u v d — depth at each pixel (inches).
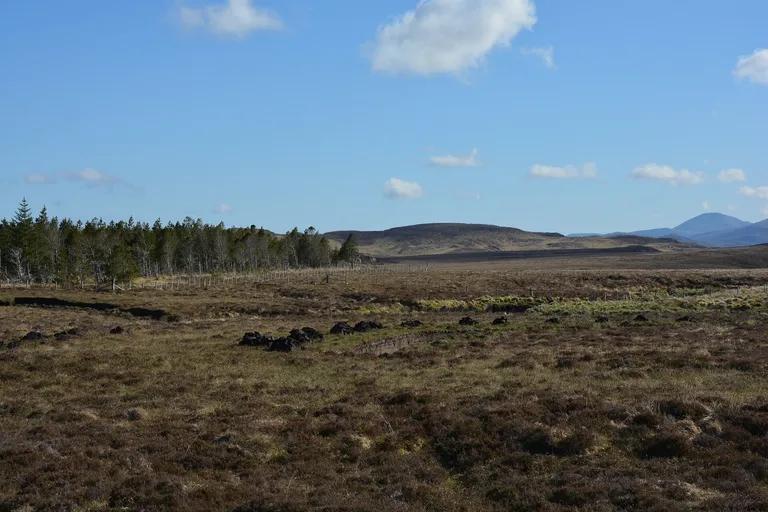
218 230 5733.3
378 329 2130.9
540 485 678.5
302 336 1870.1
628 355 1360.7
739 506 578.9
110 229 5802.2
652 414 845.8
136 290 4045.3
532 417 893.2
